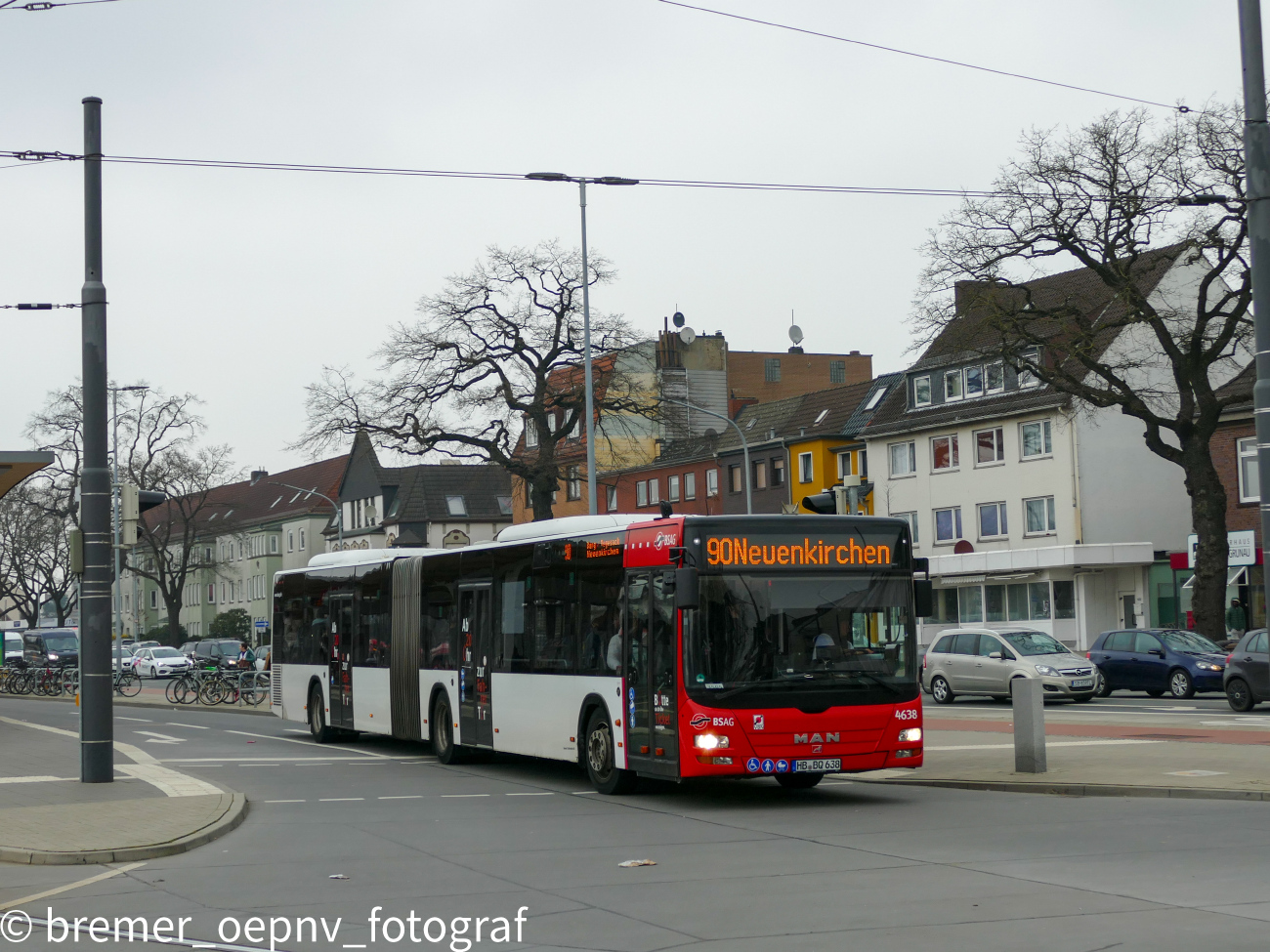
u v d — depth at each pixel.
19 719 36.91
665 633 15.72
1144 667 35.75
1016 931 8.38
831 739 15.32
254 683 43.19
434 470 99.94
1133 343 56.50
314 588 27.80
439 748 22.12
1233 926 8.38
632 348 55.06
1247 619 47.91
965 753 20.75
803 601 15.57
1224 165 37.66
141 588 130.75
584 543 17.84
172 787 17.19
